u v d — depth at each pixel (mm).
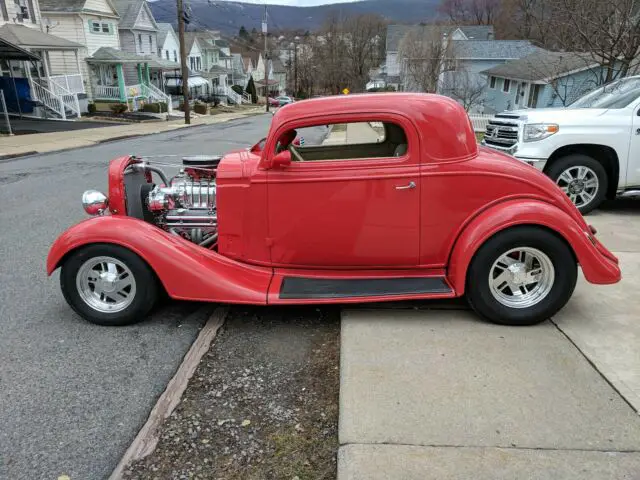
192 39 59938
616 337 3588
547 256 3645
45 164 13141
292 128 3777
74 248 3895
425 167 3748
